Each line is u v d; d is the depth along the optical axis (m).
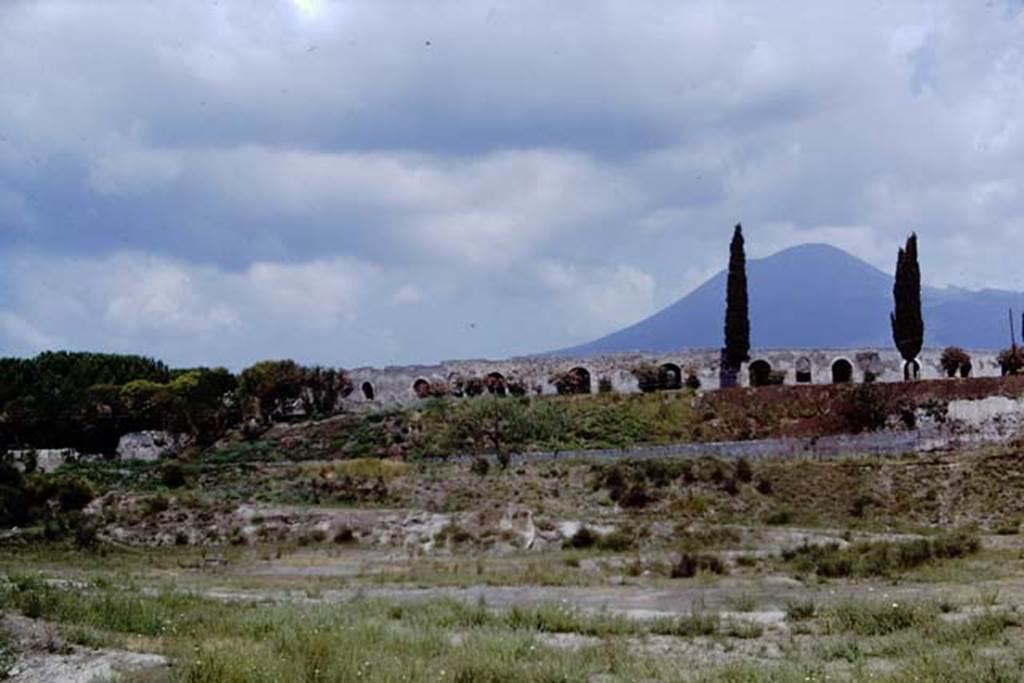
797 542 55.50
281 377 112.00
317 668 24.72
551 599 39.56
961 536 52.47
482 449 92.62
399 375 117.50
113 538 65.31
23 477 77.50
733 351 108.19
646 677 24.95
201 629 30.22
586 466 71.44
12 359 122.81
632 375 111.00
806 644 29.17
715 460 71.06
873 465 69.44
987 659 25.05
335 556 58.88
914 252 106.69
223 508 67.62
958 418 86.75
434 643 28.28
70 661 26.16
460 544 60.19
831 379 108.44
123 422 108.31
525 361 115.06
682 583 43.78
